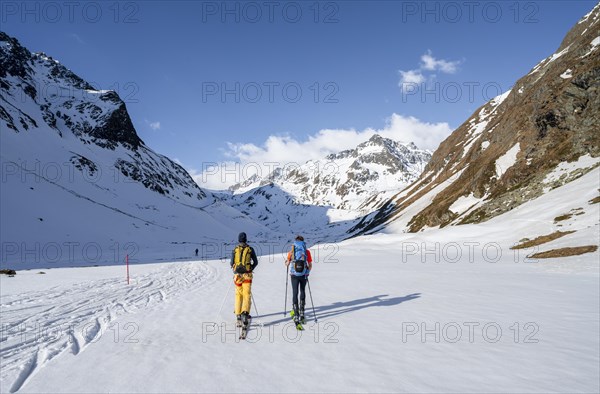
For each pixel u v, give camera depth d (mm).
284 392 4473
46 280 20875
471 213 53406
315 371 5176
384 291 12625
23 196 98062
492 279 15203
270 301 11234
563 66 66250
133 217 127938
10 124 133250
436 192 87125
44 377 4996
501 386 4590
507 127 70438
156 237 117750
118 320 8648
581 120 50156
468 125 116625
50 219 95562
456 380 4801
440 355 5801
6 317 9344
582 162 43375
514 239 32656
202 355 5914
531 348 6074
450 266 22672
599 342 6340
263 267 28125
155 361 5629
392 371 5152
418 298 10922
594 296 10695
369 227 115250
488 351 5965
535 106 62031
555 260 20516
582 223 28250
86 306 11039
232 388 4602
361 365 5398
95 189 134500
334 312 9312
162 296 12984
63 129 177375
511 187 51781
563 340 6480
